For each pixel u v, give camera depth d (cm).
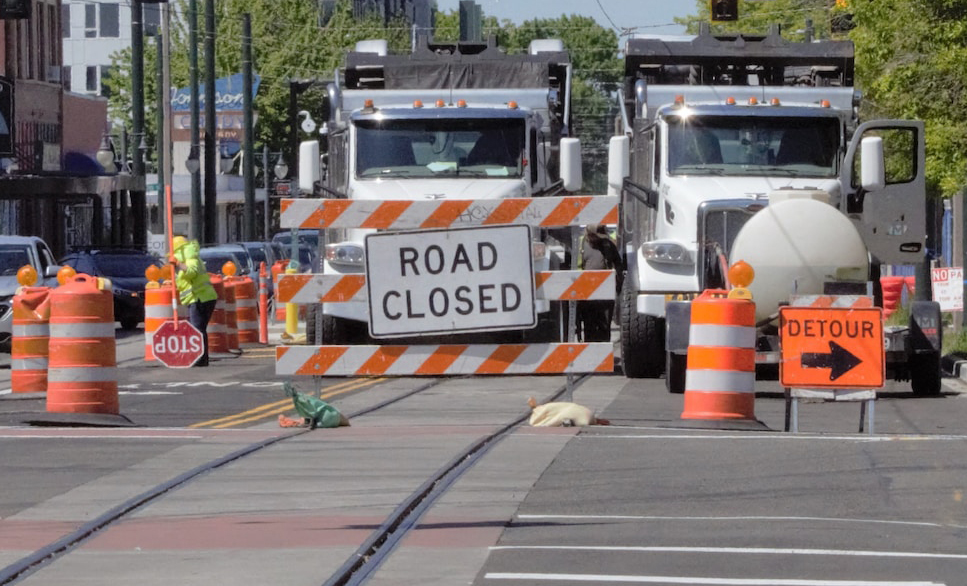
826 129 5425
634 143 5775
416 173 5759
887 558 2212
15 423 3922
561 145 5831
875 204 5403
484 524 2475
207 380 5644
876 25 7244
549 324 5972
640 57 6041
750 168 5375
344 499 2722
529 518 2541
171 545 2338
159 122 12988
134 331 9512
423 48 6400
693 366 3712
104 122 18400
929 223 11456
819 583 2050
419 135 5794
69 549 2317
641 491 2788
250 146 14525
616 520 2517
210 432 3691
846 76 6012
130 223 17050
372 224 3644
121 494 2800
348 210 3644
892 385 5394
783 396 4975
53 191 12181
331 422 3762
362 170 5775
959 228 7531
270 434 3638
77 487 2881
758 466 3059
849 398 3662
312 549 2284
